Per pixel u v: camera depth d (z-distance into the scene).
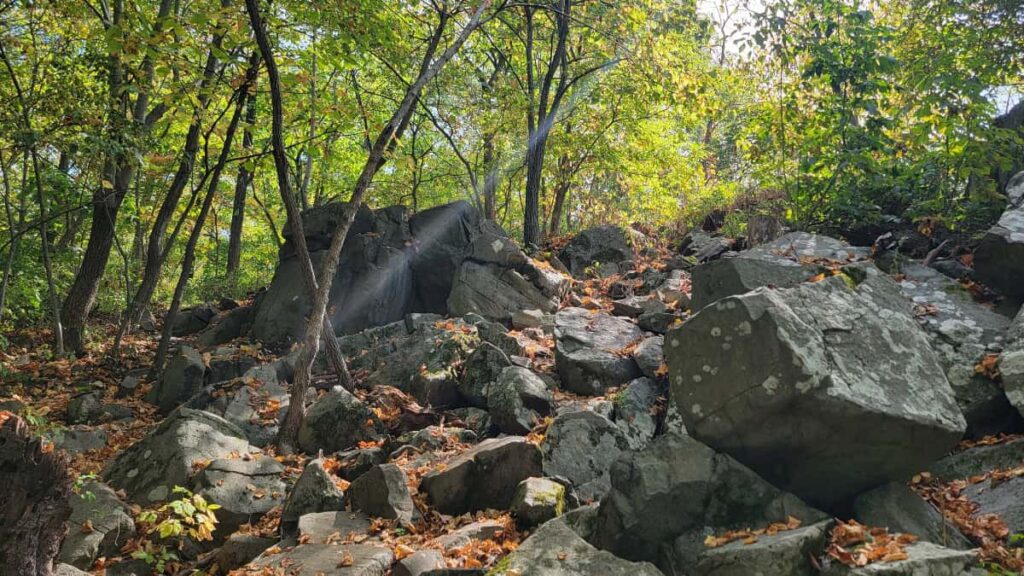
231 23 8.88
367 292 11.61
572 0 15.14
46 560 4.38
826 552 4.04
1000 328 6.37
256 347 11.19
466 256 11.74
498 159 17.88
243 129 13.51
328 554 5.04
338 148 18.95
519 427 7.25
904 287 7.33
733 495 4.54
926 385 4.66
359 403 8.02
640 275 12.73
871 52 10.03
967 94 9.11
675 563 4.40
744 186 15.27
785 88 10.75
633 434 6.99
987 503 4.82
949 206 9.82
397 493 5.80
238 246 20.72
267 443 8.41
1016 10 9.80
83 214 15.48
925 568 3.62
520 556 4.21
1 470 4.14
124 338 13.86
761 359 4.44
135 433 9.07
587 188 20.33
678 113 17.67
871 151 10.34
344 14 9.32
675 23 14.16
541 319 10.65
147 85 10.79
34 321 15.12
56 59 11.55
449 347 9.08
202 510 5.94
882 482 4.69
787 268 6.66
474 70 16.45
